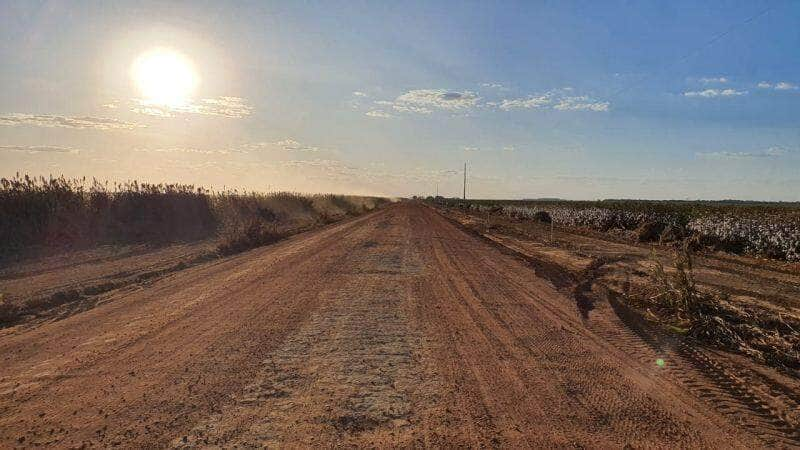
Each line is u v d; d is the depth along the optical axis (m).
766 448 4.61
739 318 9.09
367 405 5.43
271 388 5.87
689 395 5.84
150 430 4.82
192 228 26.72
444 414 5.23
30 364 6.77
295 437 4.70
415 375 6.36
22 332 8.47
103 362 6.78
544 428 4.94
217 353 7.12
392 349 7.39
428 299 10.83
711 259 18.03
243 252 19.48
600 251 20.53
